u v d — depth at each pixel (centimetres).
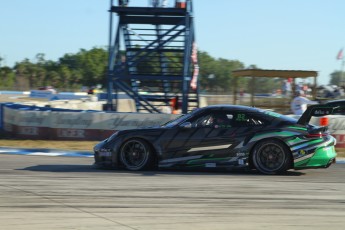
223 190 1140
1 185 1195
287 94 4212
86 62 16875
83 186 1184
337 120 2184
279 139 1370
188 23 3381
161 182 1245
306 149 1359
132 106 5097
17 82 14000
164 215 899
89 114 2439
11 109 2675
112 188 1159
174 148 1423
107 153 1465
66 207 959
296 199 1048
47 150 2038
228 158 1400
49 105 3472
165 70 3797
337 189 1171
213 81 17925
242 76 3881
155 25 3647
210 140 1406
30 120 2541
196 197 1059
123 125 2395
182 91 3397
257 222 852
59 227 809
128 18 3534
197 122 1434
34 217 875
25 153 1973
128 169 1459
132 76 3459
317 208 966
